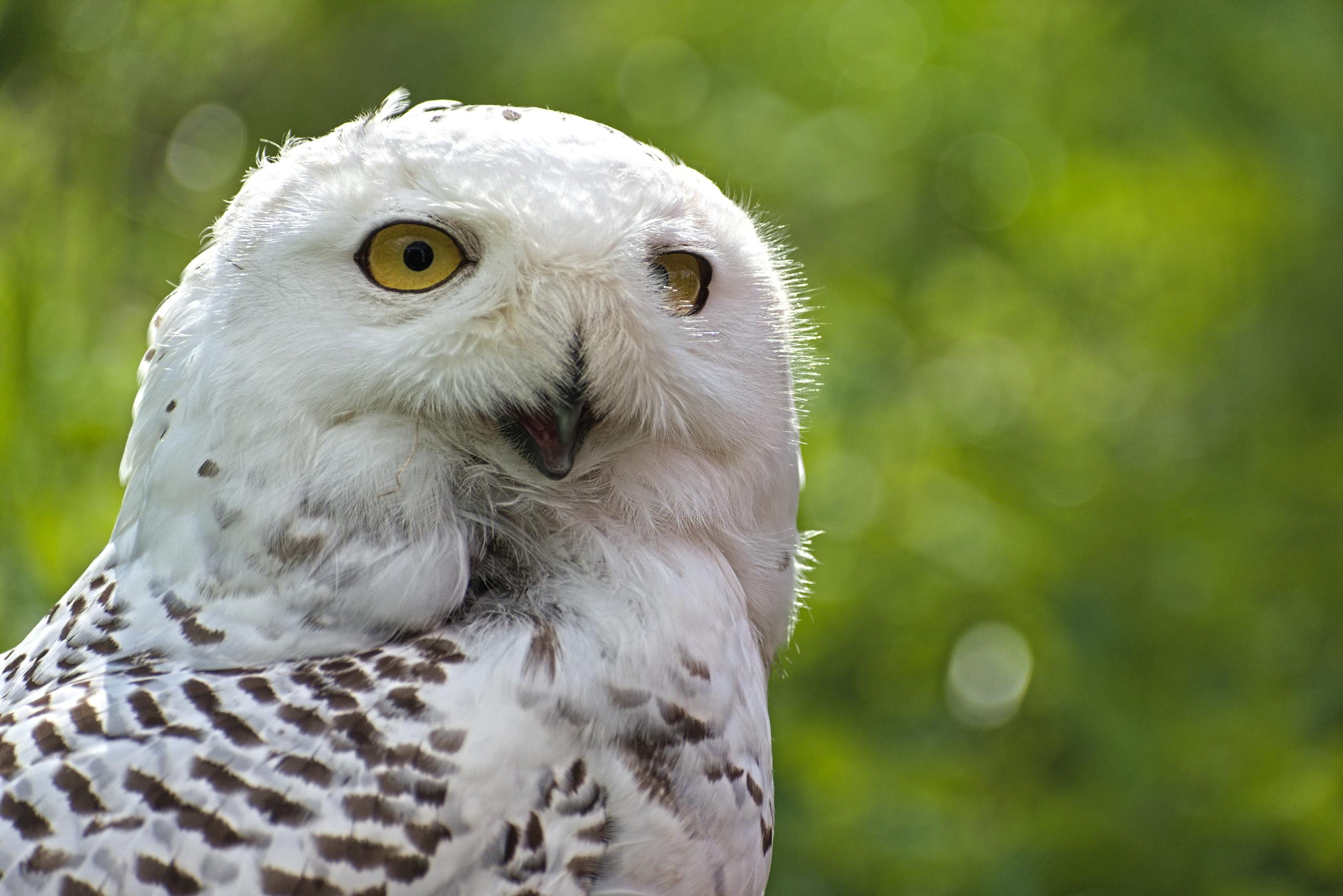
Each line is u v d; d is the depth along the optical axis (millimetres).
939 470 10906
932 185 11484
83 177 8422
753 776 4426
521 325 4230
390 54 11156
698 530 4586
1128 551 11227
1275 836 9844
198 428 4250
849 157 11445
